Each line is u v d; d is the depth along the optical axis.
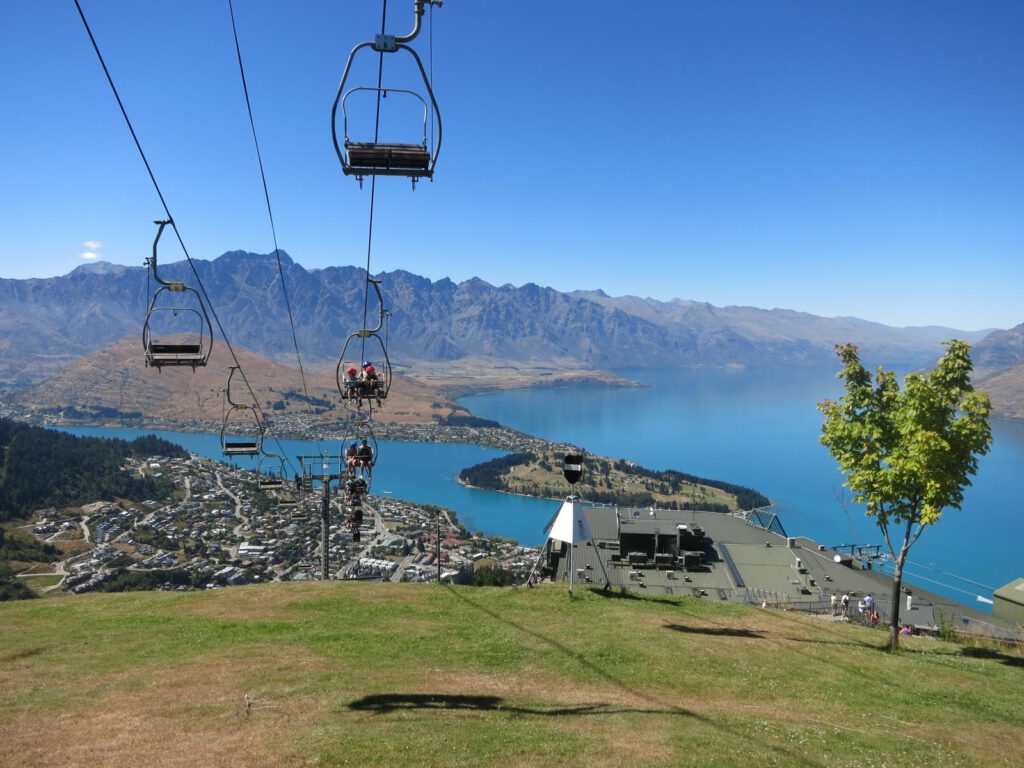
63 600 27.91
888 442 22.31
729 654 20.52
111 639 22.14
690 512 50.97
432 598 27.20
